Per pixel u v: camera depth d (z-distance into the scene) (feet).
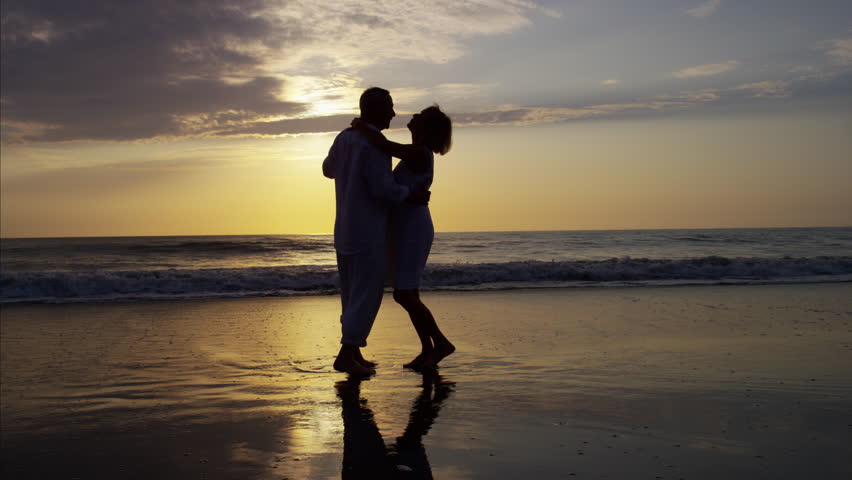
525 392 8.16
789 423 6.60
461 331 13.69
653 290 23.22
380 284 9.89
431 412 7.25
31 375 9.78
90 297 22.76
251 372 9.87
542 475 5.14
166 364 10.60
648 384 8.51
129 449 6.15
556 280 28.40
